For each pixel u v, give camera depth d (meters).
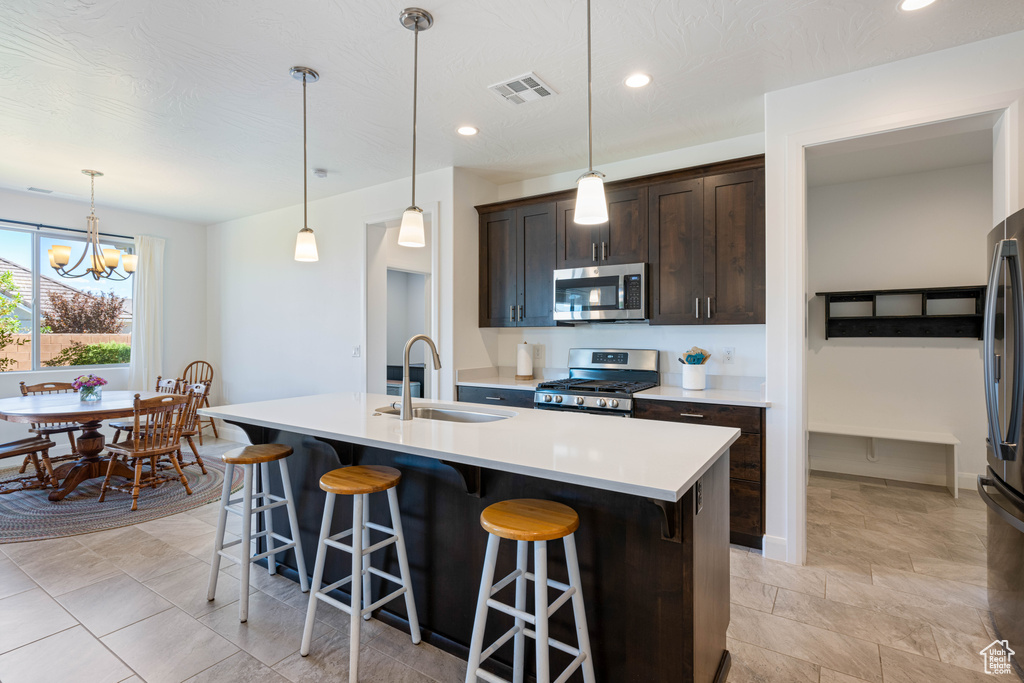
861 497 3.59
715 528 1.63
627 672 1.49
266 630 1.98
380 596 2.08
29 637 1.93
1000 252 1.81
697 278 3.08
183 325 5.70
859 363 4.07
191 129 3.12
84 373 5.02
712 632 1.60
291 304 4.98
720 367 3.38
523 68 2.41
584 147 3.43
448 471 1.87
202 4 1.92
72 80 2.51
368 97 2.70
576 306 3.51
